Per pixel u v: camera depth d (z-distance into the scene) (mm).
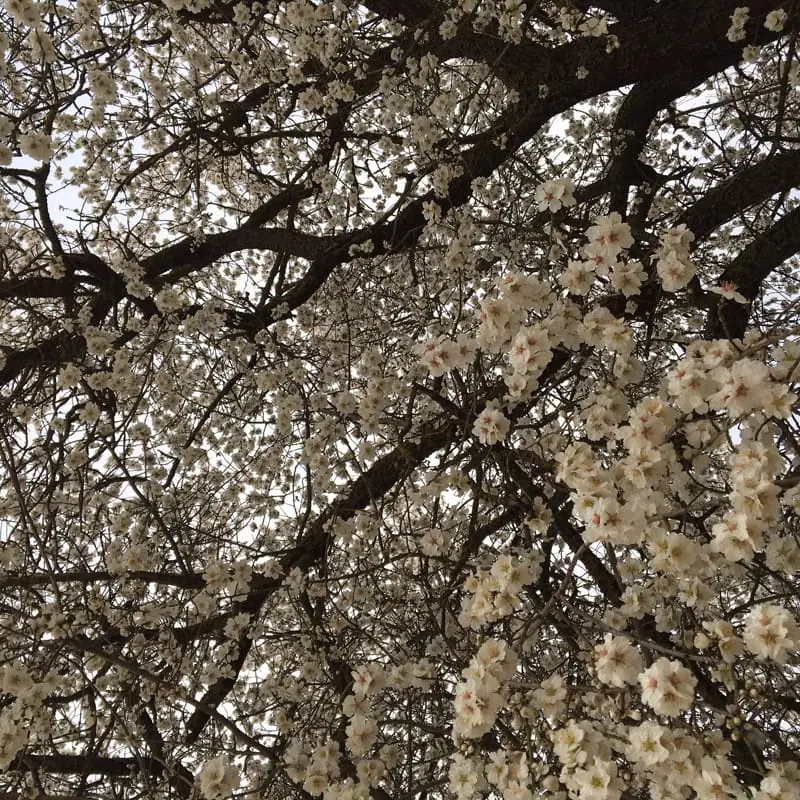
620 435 2283
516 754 2248
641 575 3295
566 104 4594
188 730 4105
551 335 2598
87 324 4363
